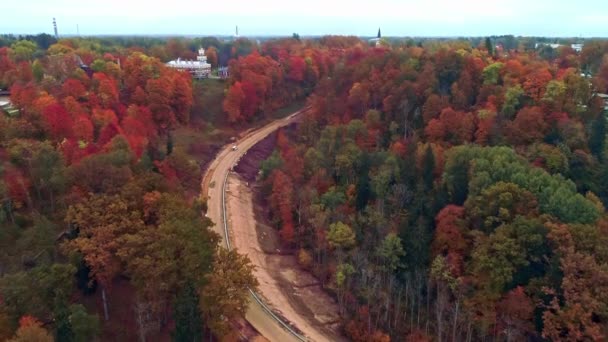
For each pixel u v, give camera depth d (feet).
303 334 222.07
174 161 323.57
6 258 185.98
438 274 235.81
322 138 368.89
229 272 192.24
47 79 391.04
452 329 225.15
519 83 384.06
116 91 415.64
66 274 171.83
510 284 224.74
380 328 230.27
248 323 221.66
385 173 295.89
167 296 192.54
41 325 162.91
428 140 352.49
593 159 305.53
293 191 319.68
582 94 360.48
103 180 226.17
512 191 246.47
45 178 230.27
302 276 270.05
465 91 393.09
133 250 185.68
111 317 196.44
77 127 315.99
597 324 191.11
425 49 533.55
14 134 279.69
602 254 209.97
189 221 206.18
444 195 271.49
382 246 255.50
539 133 325.83
